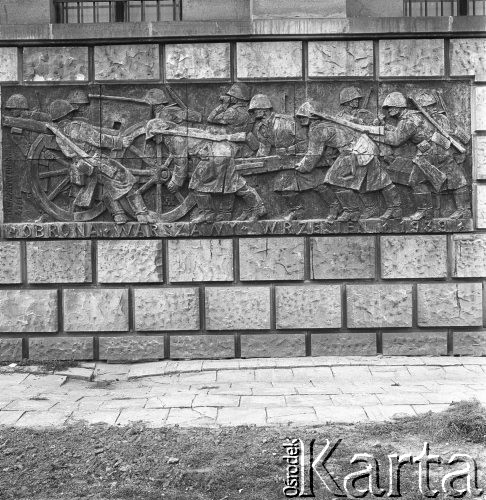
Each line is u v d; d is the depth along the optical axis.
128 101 11.33
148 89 11.34
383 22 11.18
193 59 11.27
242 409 8.76
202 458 7.13
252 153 11.34
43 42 11.26
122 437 7.71
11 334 11.45
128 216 11.38
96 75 11.31
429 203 11.37
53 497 6.49
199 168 11.29
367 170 11.31
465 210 11.39
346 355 11.41
